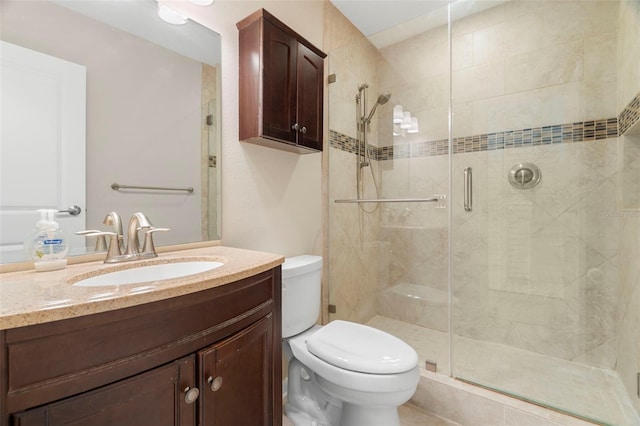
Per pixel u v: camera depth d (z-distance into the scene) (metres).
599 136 1.68
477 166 2.00
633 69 1.38
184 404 0.65
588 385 1.49
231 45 1.34
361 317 2.21
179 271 1.00
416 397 1.51
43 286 0.64
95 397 0.53
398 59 2.16
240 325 0.80
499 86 1.93
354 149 2.13
